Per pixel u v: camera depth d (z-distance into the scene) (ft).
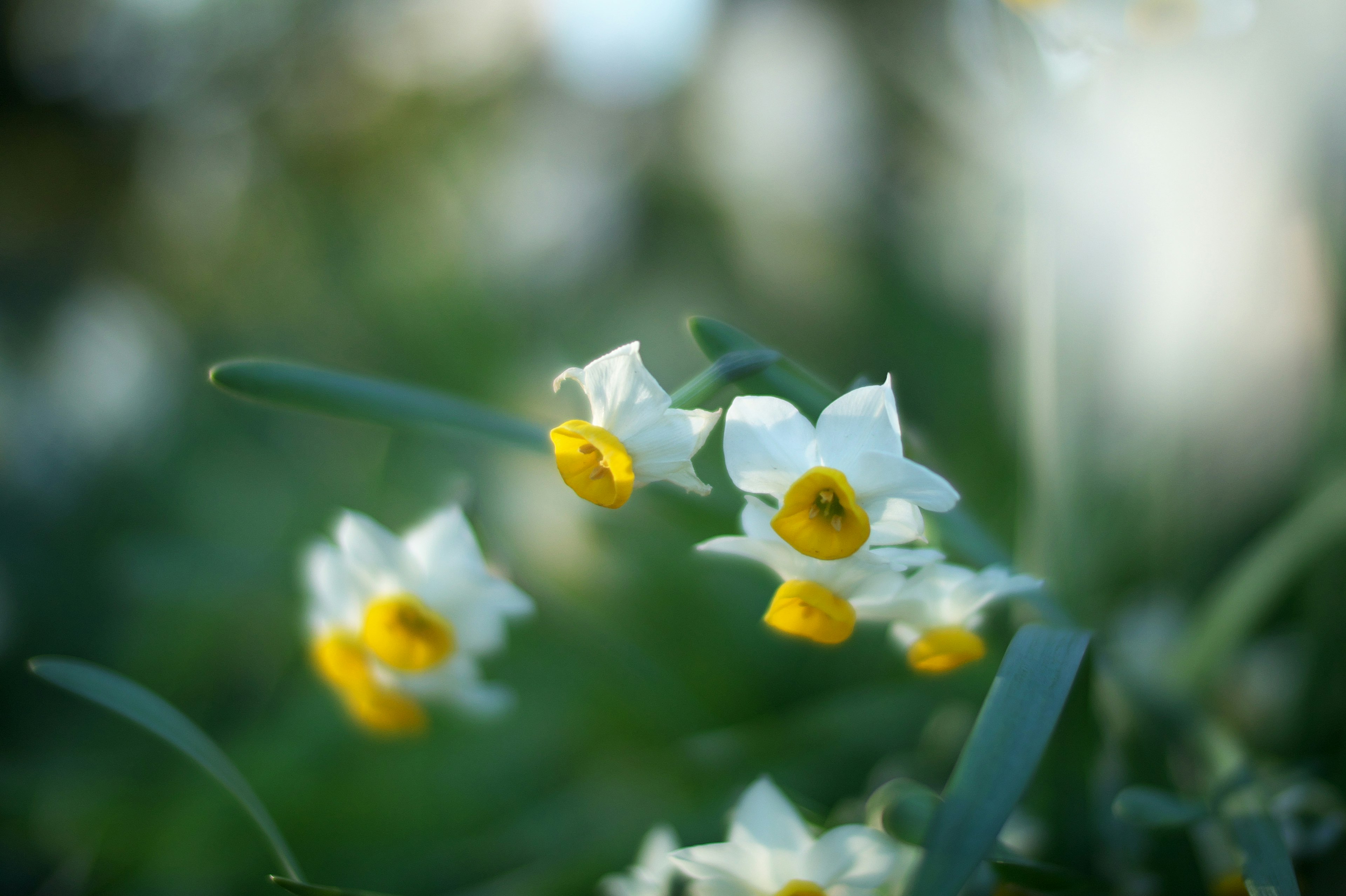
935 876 1.21
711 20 3.32
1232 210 1.64
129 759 2.11
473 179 3.50
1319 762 1.55
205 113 4.10
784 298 2.92
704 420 1.29
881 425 1.29
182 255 3.94
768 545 1.33
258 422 3.09
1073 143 1.58
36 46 5.08
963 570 1.33
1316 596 1.64
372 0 3.84
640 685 1.86
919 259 2.70
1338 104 1.57
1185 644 1.70
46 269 4.25
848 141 3.01
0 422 3.01
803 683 1.93
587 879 1.63
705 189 3.31
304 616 2.18
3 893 1.94
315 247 3.43
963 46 2.04
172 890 1.80
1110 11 1.53
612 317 3.16
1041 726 1.25
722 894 1.36
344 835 1.87
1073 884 1.30
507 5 3.69
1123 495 1.82
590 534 2.05
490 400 2.74
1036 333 1.61
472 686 1.53
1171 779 1.50
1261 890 1.32
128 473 2.87
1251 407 1.82
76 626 2.54
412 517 2.27
